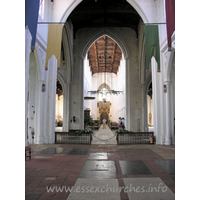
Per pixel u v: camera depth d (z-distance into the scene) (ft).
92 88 136.36
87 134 37.17
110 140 43.09
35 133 36.81
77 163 21.20
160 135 36.96
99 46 85.76
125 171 18.11
